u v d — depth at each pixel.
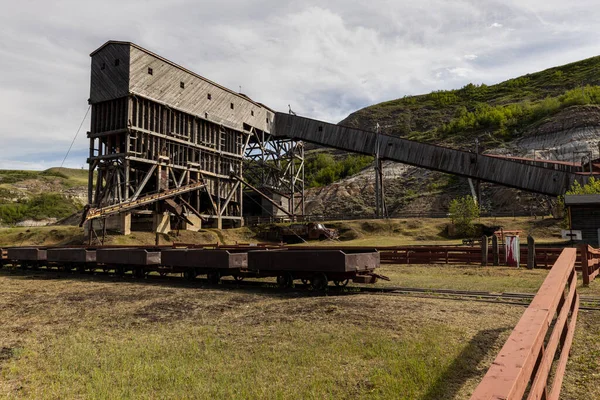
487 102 161.25
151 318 11.69
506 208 72.69
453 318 10.07
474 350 7.67
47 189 177.38
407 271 23.00
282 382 6.76
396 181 98.00
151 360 8.10
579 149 79.25
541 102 120.44
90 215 40.03
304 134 68.38
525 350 3.35
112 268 23.50
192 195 57.06
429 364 7.06
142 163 49.19
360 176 107.81
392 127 163.25
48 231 53.81
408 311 10.92
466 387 6.16
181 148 53.41
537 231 46.22
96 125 49.25
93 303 14.30
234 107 61.75
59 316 12.46
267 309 12.24
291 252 16.30
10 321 12.09
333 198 97.94
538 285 16.14
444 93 196.12
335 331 9.39
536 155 84.62
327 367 7.27
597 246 30.83
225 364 7.70
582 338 8.14
